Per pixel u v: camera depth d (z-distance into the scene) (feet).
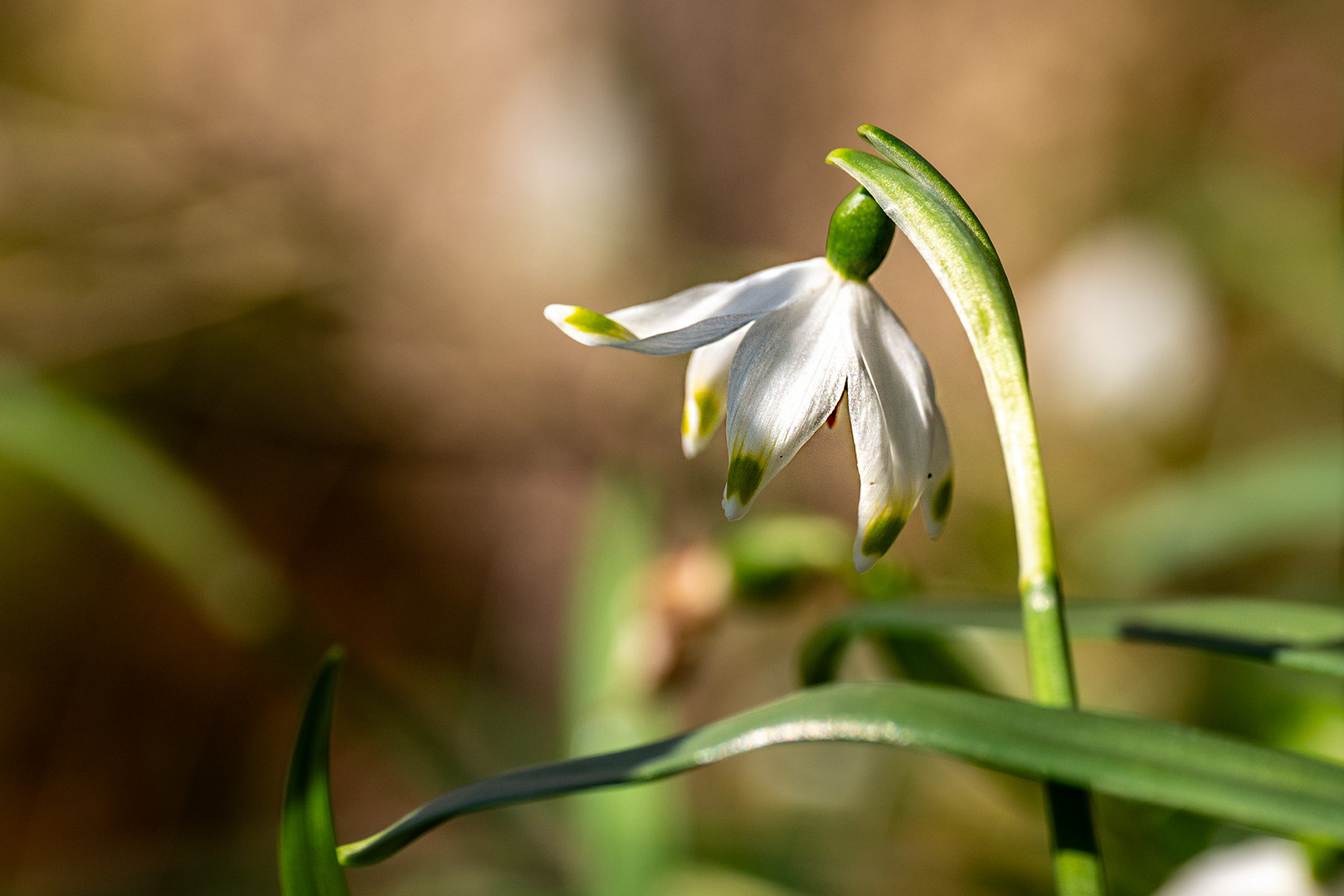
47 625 3.10
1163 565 2.16
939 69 4.68
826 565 1.32
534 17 4.41
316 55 4.34
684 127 4.51
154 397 3.19
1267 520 2.03
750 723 1.01
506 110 4.22
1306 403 2.73
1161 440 2.74
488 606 3.65
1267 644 1.10
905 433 1.04
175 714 3.17
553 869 1.92
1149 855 1.34
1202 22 4.28
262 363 3.31
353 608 3.57
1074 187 4.17
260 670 3.25
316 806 1.04
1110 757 0.98
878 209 1.05
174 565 1.70
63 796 3.00
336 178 4.13
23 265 2.97
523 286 3.48
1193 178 2.68
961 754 0.99
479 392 3.51
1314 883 1.18
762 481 1.04
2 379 1.74
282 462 3.46
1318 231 2.56
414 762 1.73
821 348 1.05
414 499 3.64
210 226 3.30
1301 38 4.14
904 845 1.96
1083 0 4.51
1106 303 2.68
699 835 1.96
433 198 4.02
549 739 2.69
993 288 1.02
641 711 1.55
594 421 3.44
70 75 4.11
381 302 3.57
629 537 1.81
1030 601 1.02
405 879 2.11
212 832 3.05
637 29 4.46
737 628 3.05
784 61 4.59
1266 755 0.99
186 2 4.30
